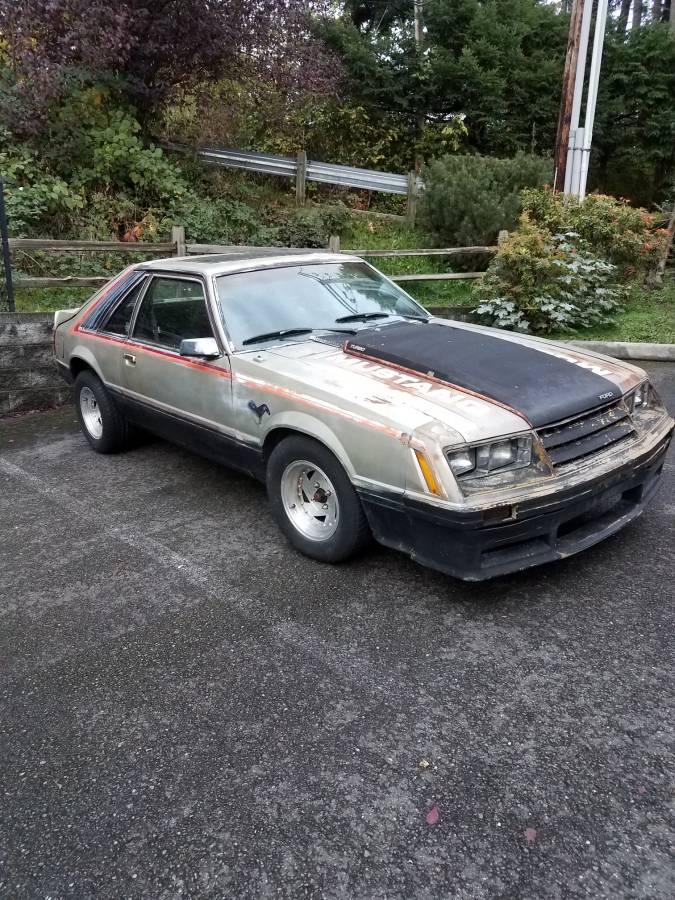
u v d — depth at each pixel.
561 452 3.30
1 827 2.27
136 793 2.38
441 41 15.13
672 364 7.96
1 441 6.34
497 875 2.03
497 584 3.58
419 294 10.22
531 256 8.70
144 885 2.05
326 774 2.43
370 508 3.42
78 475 5.45
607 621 3.22
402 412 3.28
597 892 1.97
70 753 2.58
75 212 9.73
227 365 4.17
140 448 6.02
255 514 4.61
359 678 2.91
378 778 2.40
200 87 11.34
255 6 10.28
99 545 4.25
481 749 2.50
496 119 14.55
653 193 16.58
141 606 3.55
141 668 3.05
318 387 3.63
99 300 5.57
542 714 2.66
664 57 14.79
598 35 10.95
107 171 10.30
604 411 3.55
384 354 3.87
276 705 2.78
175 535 4.34
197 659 3.09
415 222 12.37
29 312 7.09
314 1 11.39
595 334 8.81
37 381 7.22
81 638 3.30
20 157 9.80
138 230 9.90
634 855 2.07
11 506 4.89
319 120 13.50
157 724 2.71
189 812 2.30
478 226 10.80
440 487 3.04
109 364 5.31
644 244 9.92
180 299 4.69
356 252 9.84
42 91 9.30
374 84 13.88
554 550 3.30
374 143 14.59
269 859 2.12
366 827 2.21
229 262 4.77
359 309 4.70
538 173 11.54
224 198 11.77
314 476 3.81
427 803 2.29
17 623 3.45
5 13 9.01
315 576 3.75
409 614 3.35
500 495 3.05
